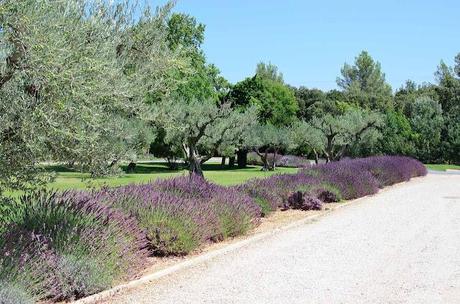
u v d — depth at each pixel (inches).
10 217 256.7
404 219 488.4
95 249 244.4
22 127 185.0
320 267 291.1
